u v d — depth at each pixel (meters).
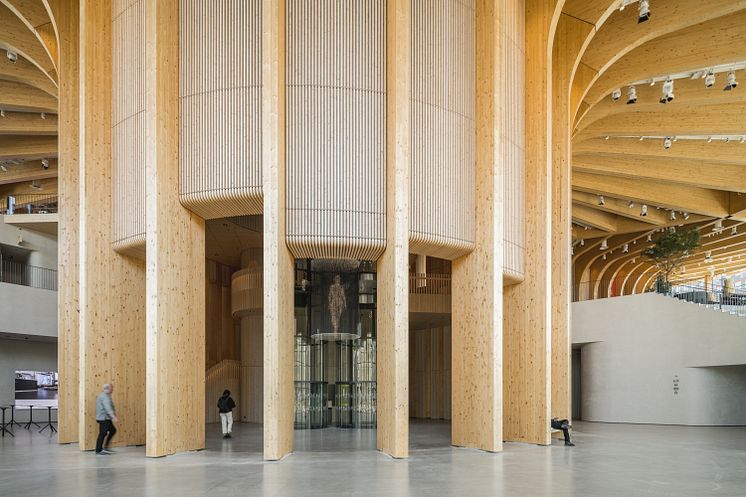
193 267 15.86
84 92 16.73
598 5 20.06
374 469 12.55
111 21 17.27
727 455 15.61
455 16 16.53
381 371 15.19
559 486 10.76
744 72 22.23
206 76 15.30
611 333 30.31
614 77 22.92
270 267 13.79
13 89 25.06
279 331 13.75
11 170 32.56
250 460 13.79
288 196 14.69
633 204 36.16
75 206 18.80
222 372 29.19
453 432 16.67
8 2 19.67
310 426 23.83
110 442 16.41
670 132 25.23
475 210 16.58
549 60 18.70
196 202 15.26
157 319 14.48
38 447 17.19
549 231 18.14
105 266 16.72
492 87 16.41
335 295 24.22
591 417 30.92
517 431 18.14
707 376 27.47
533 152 18.61
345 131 15.02
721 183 29.47
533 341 18.02
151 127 14.80
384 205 15.06
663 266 35.94
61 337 18.28
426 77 15.89
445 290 28.50
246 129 14.88
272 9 14.25
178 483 10.91
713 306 29.64
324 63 15.07
